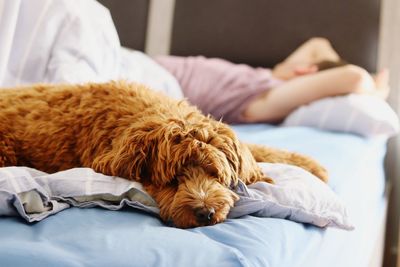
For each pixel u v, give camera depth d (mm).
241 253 771
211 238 844
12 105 1146
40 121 1104
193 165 983
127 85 1168
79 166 1070
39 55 1671
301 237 971
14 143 1092
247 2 2869
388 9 2682
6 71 1643
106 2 2971
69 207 915
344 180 1438
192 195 934
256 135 1904
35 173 974
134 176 984
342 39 2715
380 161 2264
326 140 1873
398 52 2662
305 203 1035
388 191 2461
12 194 834
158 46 3072
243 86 2479
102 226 830
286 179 1107
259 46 2857
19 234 784
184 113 1075
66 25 1752
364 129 2115
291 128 2076
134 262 695
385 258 2604
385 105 2219
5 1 1611
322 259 1044
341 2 2723
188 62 2648
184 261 717
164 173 971
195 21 2947
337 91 2258
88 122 1079
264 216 1016
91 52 1753
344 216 1078
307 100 2299
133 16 2982
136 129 1000
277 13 2822
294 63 2707
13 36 1668
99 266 678
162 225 923
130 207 947
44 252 697
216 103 2461
